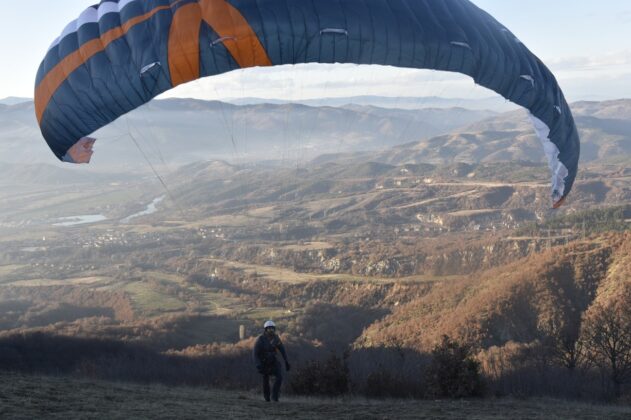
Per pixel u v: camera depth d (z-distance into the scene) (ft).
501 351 252.21
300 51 47.26
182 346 333.42
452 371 74.84
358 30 47.55
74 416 41.09
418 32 49.47
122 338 321.52
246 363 186.80
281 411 49.90
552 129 63.21
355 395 77.87
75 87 52.03
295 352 299.79
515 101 57.98
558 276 358.02
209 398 59.93
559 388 113.91
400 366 114.93
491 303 341.41
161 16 49.29
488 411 54.75
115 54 50.49
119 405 47.98
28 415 40.47
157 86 49.11
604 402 94.79
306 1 47.60
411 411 52.85
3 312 466.29
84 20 54.60
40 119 55.88
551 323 315.99
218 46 46.65
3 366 176.45
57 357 237.66
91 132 53.88
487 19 58.75
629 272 335.06
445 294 403.13
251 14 46.52
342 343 364.38
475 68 52.54
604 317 190.19
